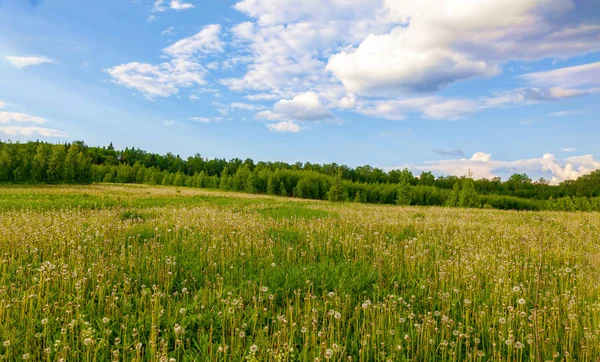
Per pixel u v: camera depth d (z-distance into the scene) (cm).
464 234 1195
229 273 689
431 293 619
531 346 421
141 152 14312
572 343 459
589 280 686
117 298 528
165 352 392
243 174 7588
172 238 985
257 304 552
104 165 10312
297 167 13375
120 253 781
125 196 2855
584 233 1305
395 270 750
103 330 432
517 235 1178
